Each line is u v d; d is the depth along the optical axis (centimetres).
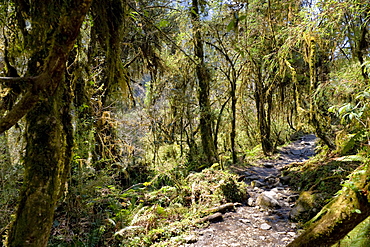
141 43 548
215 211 471
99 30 181
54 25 127
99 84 423
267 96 1054
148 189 630
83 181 391
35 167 130
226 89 988
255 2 517
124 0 190
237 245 353
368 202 123
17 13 160
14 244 123
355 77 362
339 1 282
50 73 111
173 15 634
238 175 736
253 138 1214
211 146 797
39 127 132
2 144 297
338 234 130
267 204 491
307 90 877
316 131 594
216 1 702
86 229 375
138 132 695
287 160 917
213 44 793
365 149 282
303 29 332
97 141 504
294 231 384
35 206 126
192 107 847
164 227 418
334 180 455
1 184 299
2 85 156
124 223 421
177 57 765
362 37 381
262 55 756
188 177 636
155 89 809
